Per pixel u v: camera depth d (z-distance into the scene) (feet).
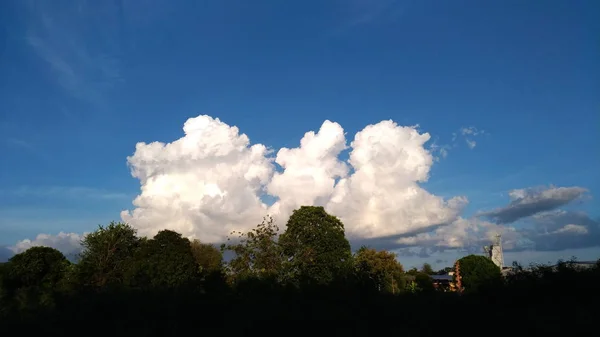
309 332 54.39
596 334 46.37
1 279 144.36
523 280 59.47
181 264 145.69
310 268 133.28
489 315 54.24
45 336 54.34
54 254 173.78
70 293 65.00
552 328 47.70
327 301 64.44
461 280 218.38
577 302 52.95
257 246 124.16
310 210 177.68
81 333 54.34
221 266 123.34
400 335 53.06
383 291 73.67
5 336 54.54
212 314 58.80
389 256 207.41
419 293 67.56
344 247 176.14
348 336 53.36
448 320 55.16
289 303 63.21
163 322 55.77
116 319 55.98
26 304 64.90
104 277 147.02
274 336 53.83
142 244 160.45
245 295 69.31
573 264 59.88
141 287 67.82
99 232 159.43
